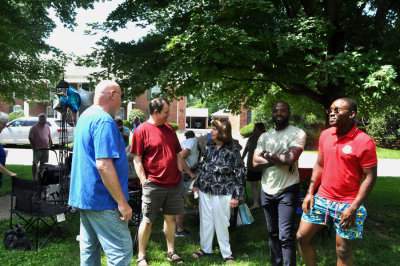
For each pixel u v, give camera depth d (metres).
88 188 2.43
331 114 2.75
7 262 3.62
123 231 2.51
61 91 5.19
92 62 5.90
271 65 5.72
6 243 4.05
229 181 3.84
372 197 7.53
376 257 4.00
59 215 4.38
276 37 4.66
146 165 3.65
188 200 5.14
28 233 4.65
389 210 6.35
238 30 4.39
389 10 4.95
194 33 4.44
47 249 4.05
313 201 2.94
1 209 5.93
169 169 3.64
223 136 3.85
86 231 2.63
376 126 21.47
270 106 8.34
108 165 2.36
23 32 7.18
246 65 5.68
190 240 4.55
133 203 4.23
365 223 5.52
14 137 18.50
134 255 3.96
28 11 7.62
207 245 4.01
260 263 3.73
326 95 5.80
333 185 2.78
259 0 4.25
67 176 5.41
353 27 5.18
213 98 8.16
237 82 7.05
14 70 9.26
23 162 12.79
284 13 6.07
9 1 6.98
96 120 2.44
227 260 3.81
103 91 2.60
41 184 5.43
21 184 4.21
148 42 5.79
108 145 2.39
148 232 3.71
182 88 6.19
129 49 5.79
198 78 6.07
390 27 4.99
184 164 4.20
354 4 5.48
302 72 5.70
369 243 4.47
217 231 3.86
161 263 3.76
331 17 5.19
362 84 4.29
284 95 7.94
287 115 3.41
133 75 5.64
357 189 2.72
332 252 4.10
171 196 3.69
